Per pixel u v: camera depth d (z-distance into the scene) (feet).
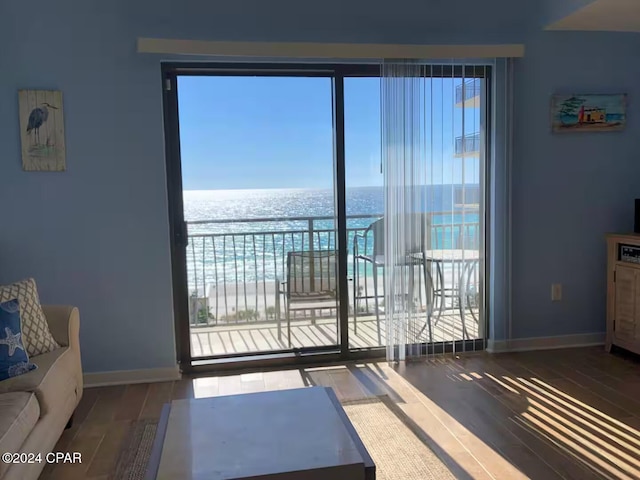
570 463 7.18
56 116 9.99
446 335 11.70
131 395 9.95
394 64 10.80
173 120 10.62
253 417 6.14
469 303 11.78
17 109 9.86
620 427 8.18
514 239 11.80
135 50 10.10
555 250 12.01
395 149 11.03
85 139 10.13
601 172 12.00
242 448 5.41
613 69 11.80
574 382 10.02
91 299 10.44
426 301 11.46
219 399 6.71
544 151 11.71
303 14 10.55
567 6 10.59
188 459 5.20
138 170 10.36
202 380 10.63
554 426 8.26
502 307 11.85
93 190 10.25
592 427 8.20
